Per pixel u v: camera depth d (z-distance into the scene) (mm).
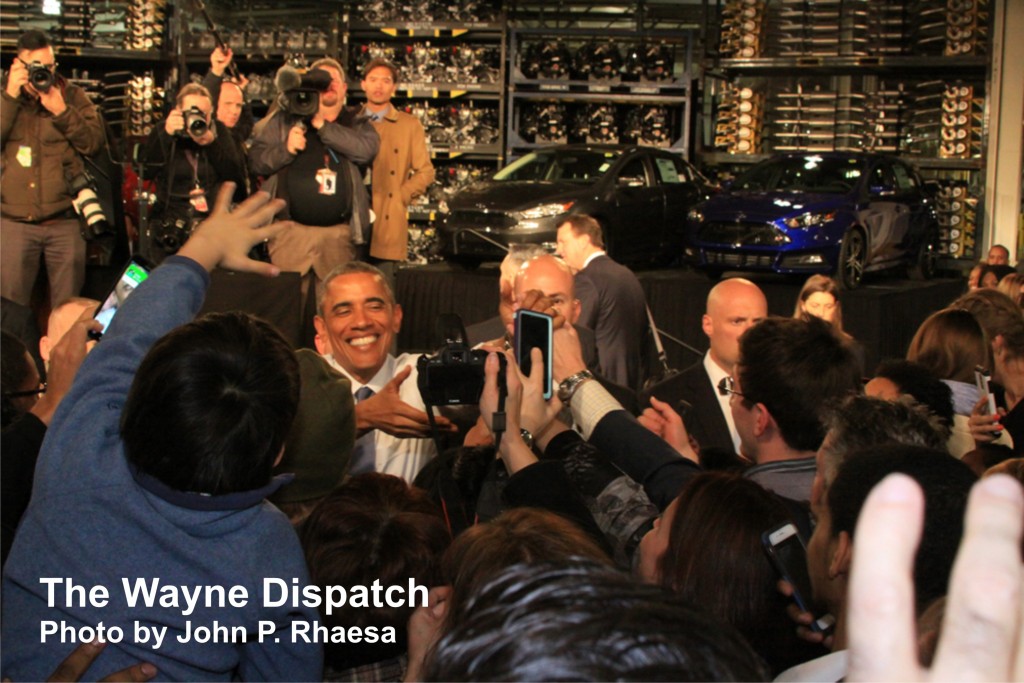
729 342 4215
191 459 1782
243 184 8273
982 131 12969
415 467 3621
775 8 13578
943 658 505
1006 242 12961
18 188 8320
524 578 661
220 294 7879
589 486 2270
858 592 518
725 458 3207
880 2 13156
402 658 2135
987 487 515
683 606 633
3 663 1849
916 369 3469
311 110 7746
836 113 13578
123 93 12008
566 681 575
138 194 8375
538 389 2199
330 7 13031
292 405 1864
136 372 1841
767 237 11180
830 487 1718
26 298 8492
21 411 3254
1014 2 12672
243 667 1957
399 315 3889
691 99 13930
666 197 12656
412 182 9117
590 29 13531
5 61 11867
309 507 2727
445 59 13500
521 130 13703
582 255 6621
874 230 11703
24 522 1909
